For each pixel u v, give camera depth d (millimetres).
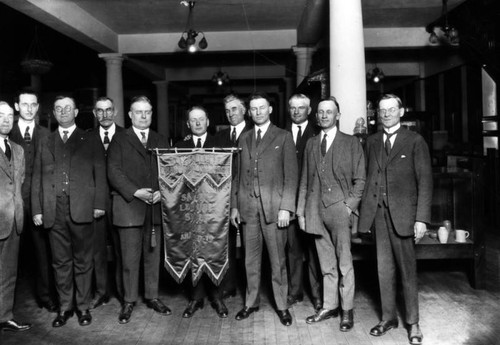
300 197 3611
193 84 17688
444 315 3723
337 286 3594
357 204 3326
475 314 3738
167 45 10266
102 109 4074
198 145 4145
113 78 10242
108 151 3693
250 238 3609
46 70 9711
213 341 3279
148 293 3855
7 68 11367
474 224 4328
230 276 4223
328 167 3398
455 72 12000
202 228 3641
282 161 3566
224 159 3650
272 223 3518
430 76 13695
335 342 3221
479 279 4344
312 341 3246
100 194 3719
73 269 3799
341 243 3396
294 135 4098
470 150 10594
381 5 8477
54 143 3684
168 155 3666
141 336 3391
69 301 3715
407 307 3229
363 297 4211
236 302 4113
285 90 15445
